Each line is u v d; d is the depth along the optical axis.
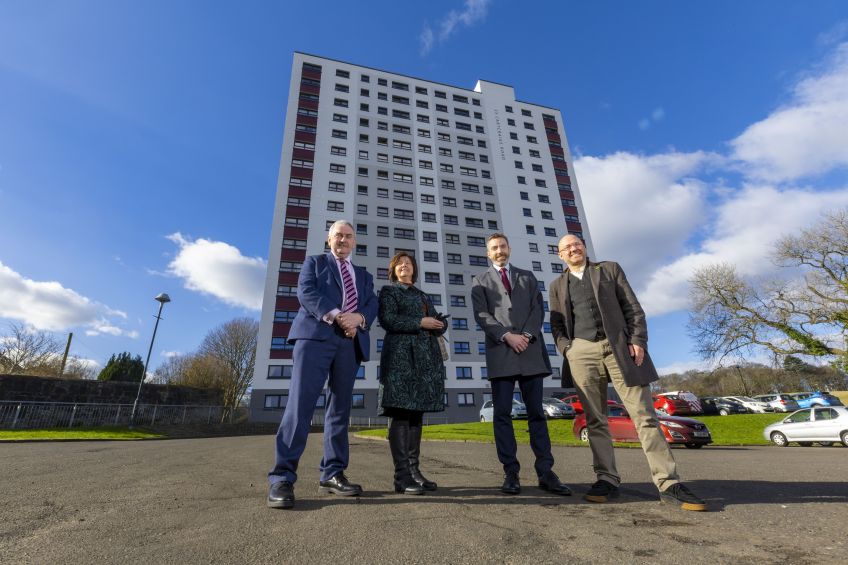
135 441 11.14
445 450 7.18
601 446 2.58
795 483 3.11
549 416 19.34
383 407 2.76
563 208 45.31
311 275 2.79
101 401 19.44
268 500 2.14
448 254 38.56
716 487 2.89
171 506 2.16
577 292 2.98
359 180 38.12
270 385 27.83
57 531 1.69
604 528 1.78
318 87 41.19
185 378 40.47
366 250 35.97
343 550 1.48
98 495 2.47
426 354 2.99
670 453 2.39
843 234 21.47
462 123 45.94
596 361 2.77
